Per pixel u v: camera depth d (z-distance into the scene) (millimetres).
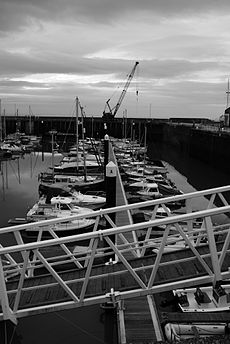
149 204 11672
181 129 81625
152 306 12266
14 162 61312
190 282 9656
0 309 9875
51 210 23688
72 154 60188
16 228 10367
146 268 9750
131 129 95625
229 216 26609
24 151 72375
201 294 12914
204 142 62281
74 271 11453
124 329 11102
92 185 34469
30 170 52000
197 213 9109
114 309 12891
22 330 12797
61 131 108562
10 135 97812
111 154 49844
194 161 65500
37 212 23516
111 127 103375
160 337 10703
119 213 21688
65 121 110438
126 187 32062
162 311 12984
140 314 11844
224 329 10930
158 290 9594
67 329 12852
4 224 24656
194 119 121250
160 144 101500
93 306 13234
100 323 12961
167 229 9156
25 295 10211
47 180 36438
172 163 62531
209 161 59500
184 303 12867
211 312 12055
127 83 103000
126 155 59188
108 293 9641
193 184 43188
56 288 10492
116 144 75875
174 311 13383
